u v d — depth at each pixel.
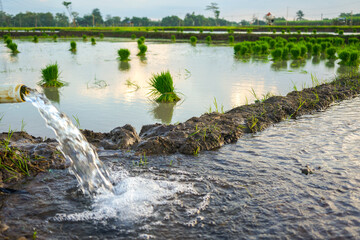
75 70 14.55
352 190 3.27
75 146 3.50
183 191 3.33
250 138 5.07
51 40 43.59
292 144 4.71
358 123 5.77
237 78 12.27
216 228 2.69
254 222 2.76
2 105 8.02
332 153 4.31
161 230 2.68
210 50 26.97
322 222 2.74
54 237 2.59
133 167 3.95
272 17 98.00
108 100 8.66
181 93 9.38
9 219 2.83
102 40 43.47
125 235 2.62
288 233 2.60
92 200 3.18
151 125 5.63
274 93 9.38
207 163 4.07
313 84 10.58
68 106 7.98
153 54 23.16
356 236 2.54
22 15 159.00
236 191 3.31
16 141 4.65
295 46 22.05
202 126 5.26
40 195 3.27
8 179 3.56
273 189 3.33
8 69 14.92
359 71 13.72
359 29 54.31
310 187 3.36
